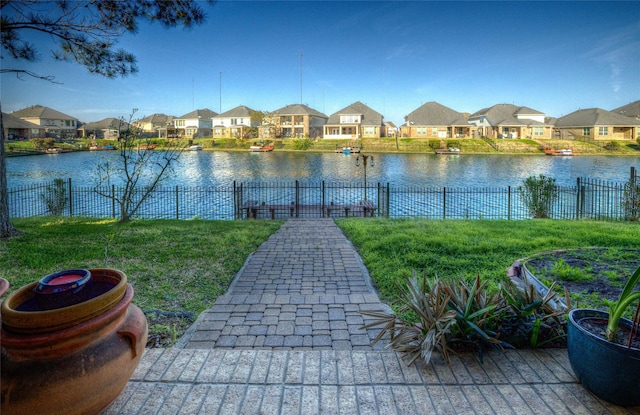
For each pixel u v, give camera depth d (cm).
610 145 4969
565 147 5091
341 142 5981
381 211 1542
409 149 5325
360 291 478
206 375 263
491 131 6284
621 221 1042
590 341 232
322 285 501
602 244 686
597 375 230
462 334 298
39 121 7362
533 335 301
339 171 3203
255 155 4884
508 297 314
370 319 385
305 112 6944
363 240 730
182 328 367
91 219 1076
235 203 1289
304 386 253
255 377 262
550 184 1239
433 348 285
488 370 272
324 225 943
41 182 2378
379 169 3344
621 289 442
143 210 1548
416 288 311
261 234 798
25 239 739
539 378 262
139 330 201
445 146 5312
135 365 203
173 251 647
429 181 2620
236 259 609
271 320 382
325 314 397
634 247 657
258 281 517
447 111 6381
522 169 3297
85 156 4400
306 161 4091
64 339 172
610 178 2658
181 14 845
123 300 195
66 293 189
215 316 390
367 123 6438
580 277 470
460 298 316
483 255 610
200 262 591
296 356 290
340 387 252
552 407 232
